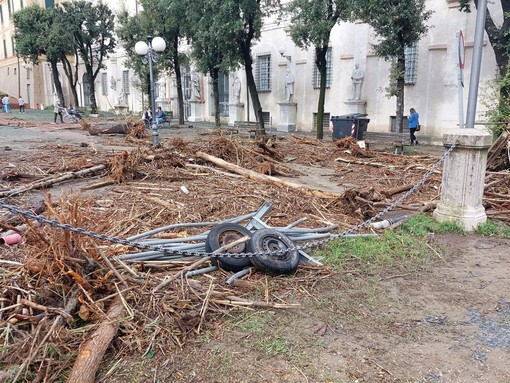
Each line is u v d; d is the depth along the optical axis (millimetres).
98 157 11258
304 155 12875
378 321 3461
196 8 18344
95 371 2684
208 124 31203
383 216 6426
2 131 21250
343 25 23156
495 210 6535
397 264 4645
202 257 4062
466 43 18344
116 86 44625
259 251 4176
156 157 9562
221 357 2928
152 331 3109
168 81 36719
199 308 3439
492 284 4188
